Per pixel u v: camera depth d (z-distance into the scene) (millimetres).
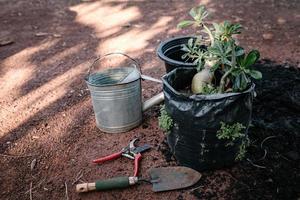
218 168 992
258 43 1831
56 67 1712
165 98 964
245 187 930
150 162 1041
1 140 1192
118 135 1173
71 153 1109
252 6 2463
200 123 892
